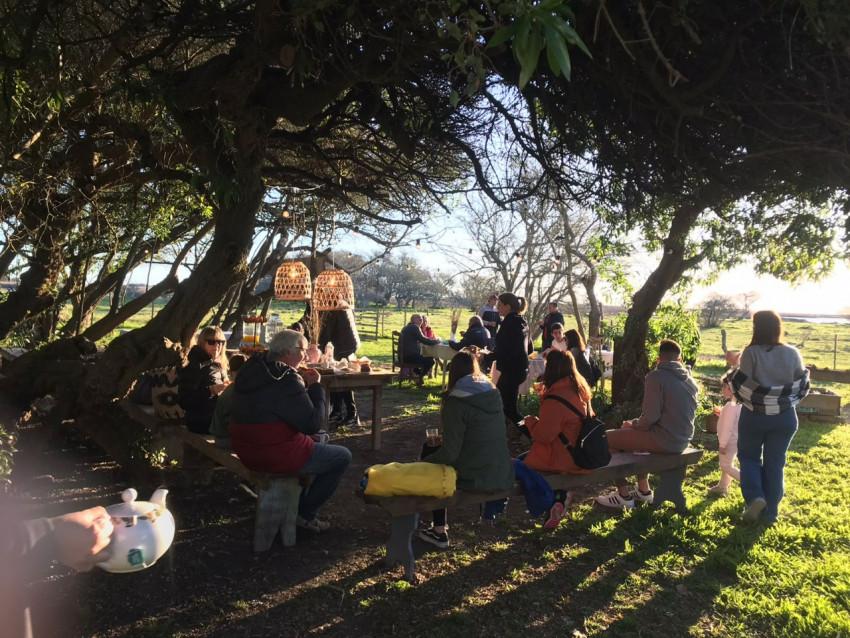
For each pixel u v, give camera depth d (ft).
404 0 8.55
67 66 14.07
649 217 15.19
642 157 12.68
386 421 26.63
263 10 10.74
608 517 15.29
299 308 98.32
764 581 11.93
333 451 13.42
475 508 16.14
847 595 11.39
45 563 4.99
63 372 15.99
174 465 17.31
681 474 15.79
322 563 12.38
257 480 12.73
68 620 9.89
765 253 23.89
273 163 21.33
